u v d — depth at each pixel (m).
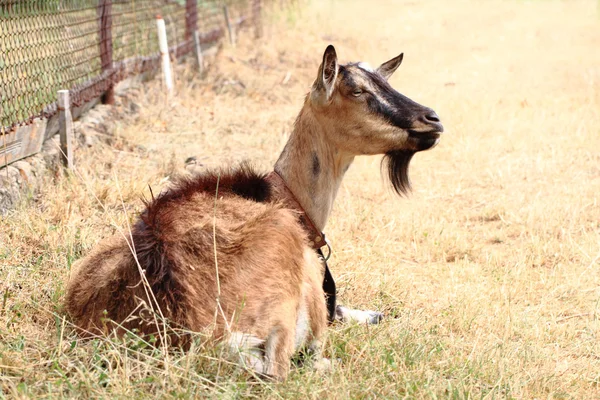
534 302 5.57
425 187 8.10
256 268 3.74
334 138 4.67
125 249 3.90
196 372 3.62
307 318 4.08
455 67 13.85
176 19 12.15
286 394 3.64
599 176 8.26
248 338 3.66
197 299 3.66
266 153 8.66
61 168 6.85
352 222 6.75
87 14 9.12
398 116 4.55
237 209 4.09
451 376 4.25
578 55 14.51
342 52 14.73
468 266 6.13
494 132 9.73
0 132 6.17
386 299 5.38
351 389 3.80
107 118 8.79
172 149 8.41
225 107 10.43
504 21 18.38
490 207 7.39
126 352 3.56
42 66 7.57
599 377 4.48
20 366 3.68
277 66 13.40
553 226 6.89
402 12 19.95
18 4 6.79
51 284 4.73
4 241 5.44
